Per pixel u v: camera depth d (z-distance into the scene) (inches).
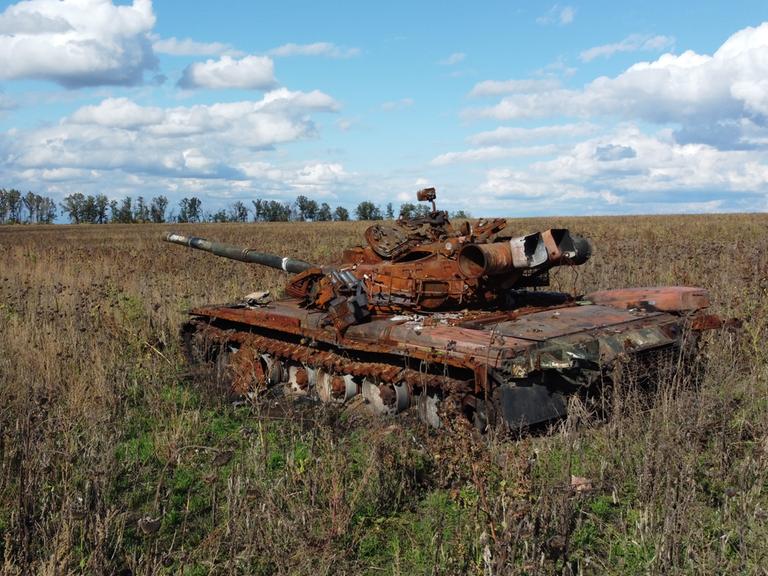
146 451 291.4
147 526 210.8
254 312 408.2
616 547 203.0
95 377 365.7
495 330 293.4
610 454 255.4
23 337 429.7
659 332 311.9
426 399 305.1
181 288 633.6
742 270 531.2
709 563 182.9
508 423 265.7
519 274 337.4
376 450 251.3
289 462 253.6
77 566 199.2
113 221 5019.7
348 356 350.0
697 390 305.4
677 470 225.8
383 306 347.6
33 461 243.4
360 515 229.8
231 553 195.0
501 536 187.3
